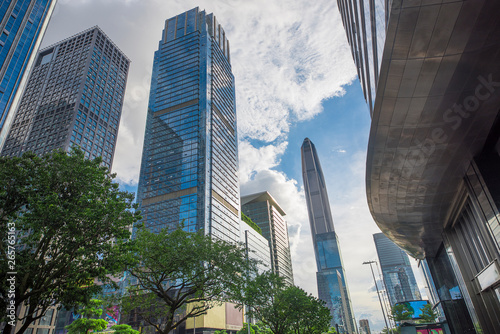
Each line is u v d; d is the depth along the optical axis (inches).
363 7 989.8
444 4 566.3
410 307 3233.3
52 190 674.8
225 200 4594.0
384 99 776.3
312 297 1691.7
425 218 1493.6
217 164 4653.1
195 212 3954.2
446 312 1988.2
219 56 5959.6
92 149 5319.9
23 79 3243.1
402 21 600.4
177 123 4835.1
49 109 5502.0
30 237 646.5
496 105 776.3
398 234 1818.4
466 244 1433.3
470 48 642.8
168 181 4365.2
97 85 5836.6
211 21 6181.1
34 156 695.7
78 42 6304.1
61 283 638.5
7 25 3122.5
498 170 897.5
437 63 676.7
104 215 676.7
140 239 924.6
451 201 1294.3
